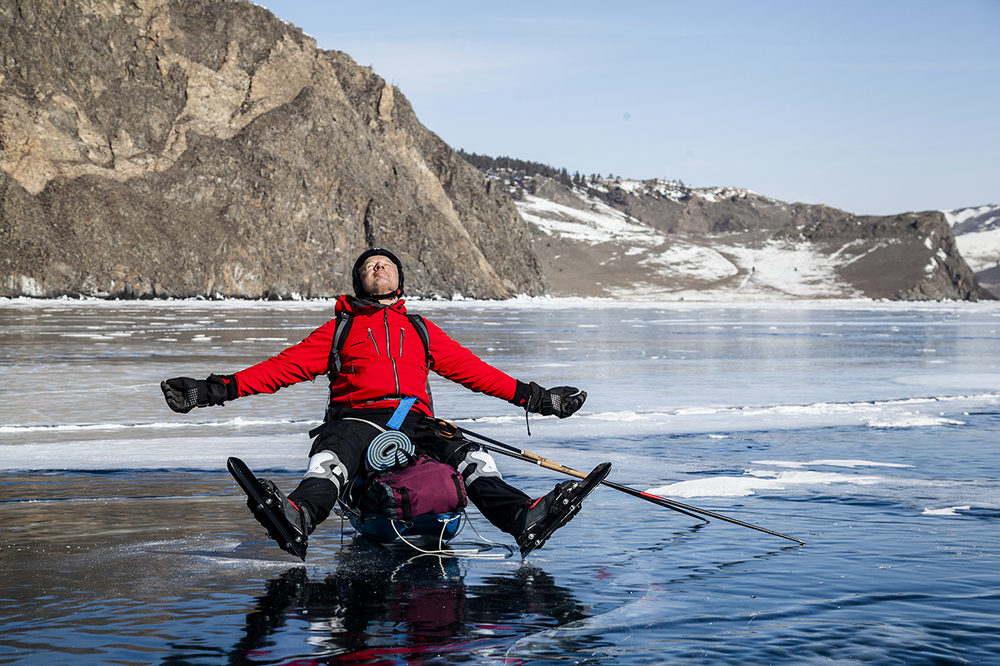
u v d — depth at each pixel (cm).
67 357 1855
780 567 385
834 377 1556
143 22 10175
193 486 588
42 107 9019
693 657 272
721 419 990
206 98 10288
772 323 4566
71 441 802
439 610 322
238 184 9938
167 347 2188
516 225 13738
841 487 589
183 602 330
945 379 1522
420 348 421
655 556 409
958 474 643
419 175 12125
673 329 3700
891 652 276
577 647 280
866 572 378
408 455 404
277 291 9706
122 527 464
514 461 701
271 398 1195
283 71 10888
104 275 8606
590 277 18038
